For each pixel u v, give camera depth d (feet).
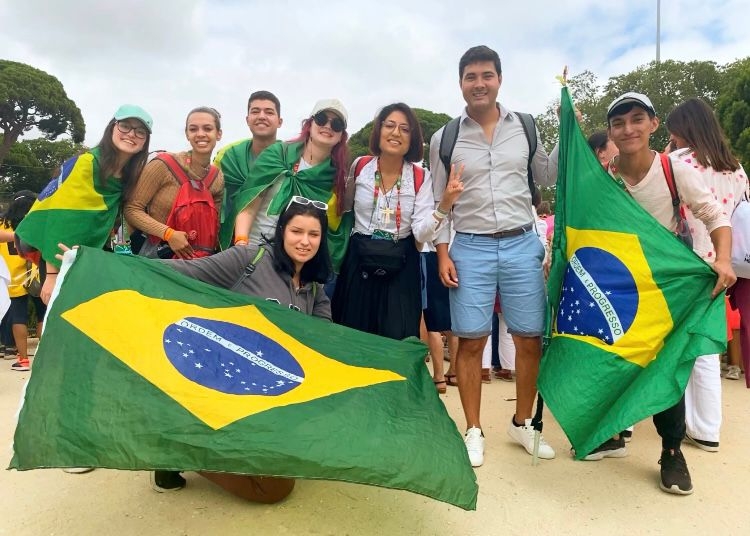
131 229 13.76
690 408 12.72
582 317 10.84
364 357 10.30
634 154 10.98
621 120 10.94
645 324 10.21
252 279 11.21
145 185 12.83
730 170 13.62
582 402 10.17
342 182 13.32
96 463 7.02
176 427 7.29
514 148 12.26
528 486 10.59
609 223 10.94
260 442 7.29
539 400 11.50
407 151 12.82
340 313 13.11
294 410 7.96
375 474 7.43
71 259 9.72
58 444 7.07
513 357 19.85
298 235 11.00
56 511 9.14
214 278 10.95
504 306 12.62
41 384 7.66
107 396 7.55
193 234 12.99
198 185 13.25
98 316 8.68
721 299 9.86
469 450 11.71
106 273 9.45
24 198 20.35
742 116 70.64
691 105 13.85
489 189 12.21
